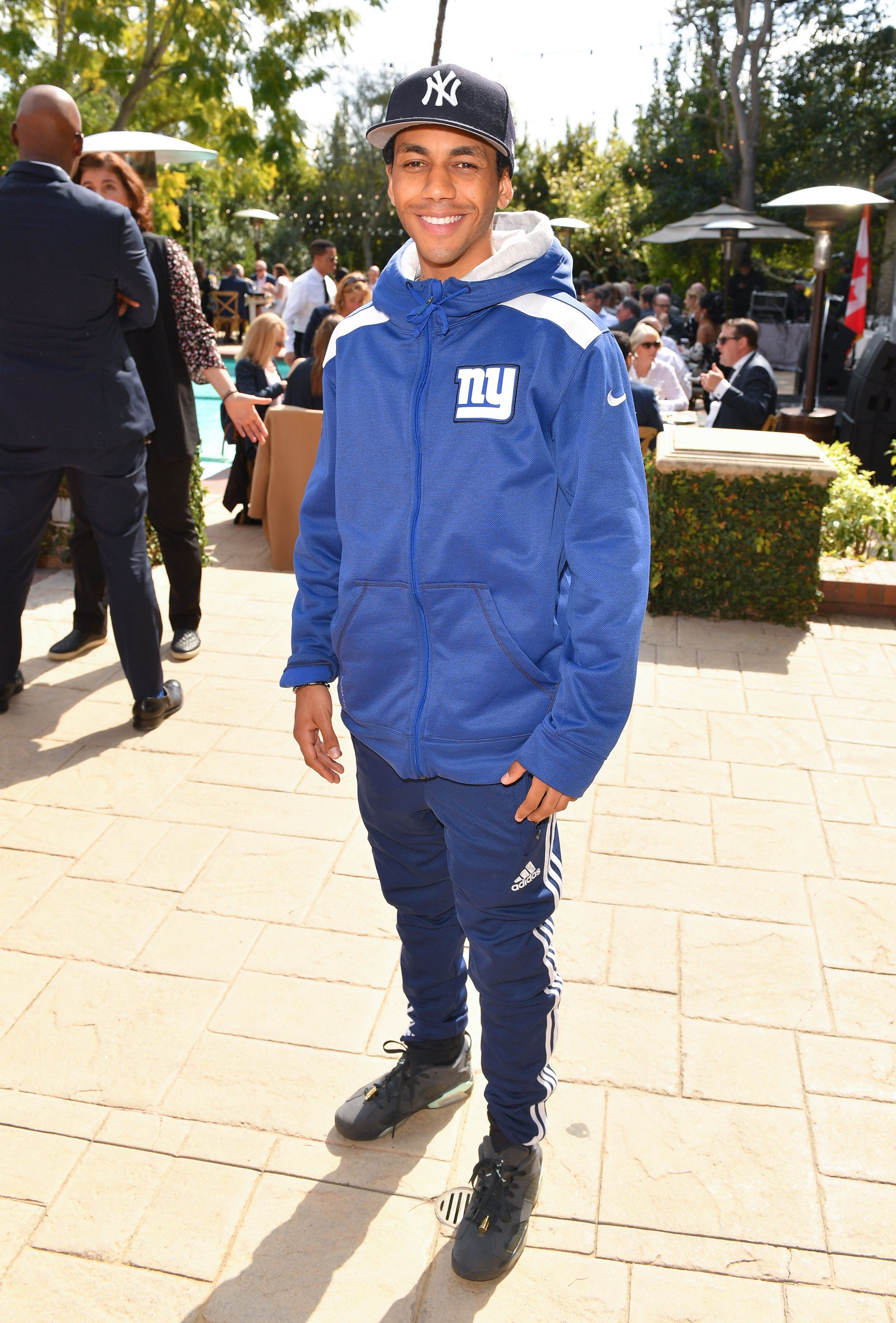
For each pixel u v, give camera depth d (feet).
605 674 5.36
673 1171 7.30
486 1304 6.41
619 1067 8.18
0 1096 7.86
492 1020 6.53
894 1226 6.93
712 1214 6.99
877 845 11.18
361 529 5.98
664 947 9.55
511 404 5.48
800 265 91.25
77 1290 6.47
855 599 17.74
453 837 6.18
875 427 32.94
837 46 86.17
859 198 31.60
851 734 13.58
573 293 5.74
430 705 5.94
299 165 70.23
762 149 88.99
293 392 19.92
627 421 5.51
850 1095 7.96
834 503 20.39
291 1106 7.84
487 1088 6.81
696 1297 6.46
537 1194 7.02
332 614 6.84
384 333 5.93
